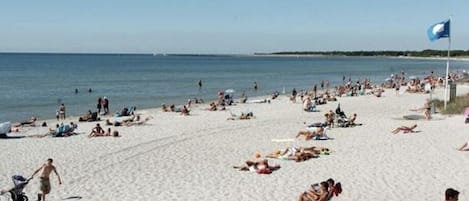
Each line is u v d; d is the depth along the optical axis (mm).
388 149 22125
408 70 136625
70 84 75750
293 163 19562
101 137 26547
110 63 185125
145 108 44469
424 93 53375
